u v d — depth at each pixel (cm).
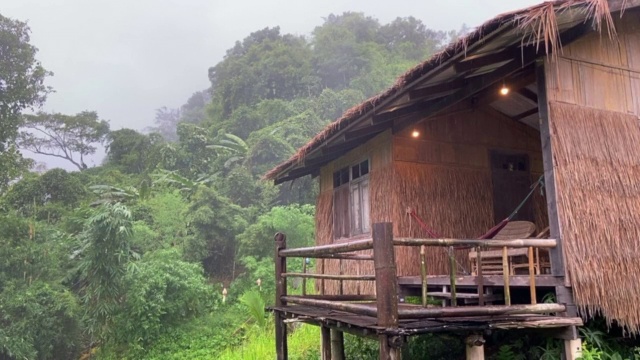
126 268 1348
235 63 3997
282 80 3547
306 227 1659
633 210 468
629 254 452
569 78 477
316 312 546
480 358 409
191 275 1476
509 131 791
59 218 1883
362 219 803
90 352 1401
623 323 437
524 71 547
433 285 634
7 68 1839
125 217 1350
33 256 1411
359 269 816
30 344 1220
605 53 505
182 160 2531
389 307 360
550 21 368
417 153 727
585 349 430
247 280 1633
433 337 610
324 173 962
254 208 1958
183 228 1808
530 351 479
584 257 432
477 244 418
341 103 2864
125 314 1324
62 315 1305
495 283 492
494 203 752
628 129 496
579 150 458
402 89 504
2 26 1864
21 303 1253
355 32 4481
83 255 1482
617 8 435
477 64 463
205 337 1351
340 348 590
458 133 754
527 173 791
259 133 2517
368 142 788
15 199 1919
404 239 386
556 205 439
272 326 1254
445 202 722
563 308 425
